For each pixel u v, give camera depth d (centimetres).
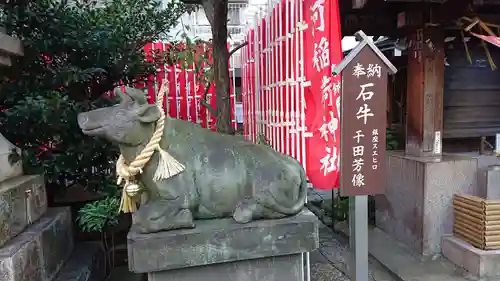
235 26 714
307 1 313
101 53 362
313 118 320
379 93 207
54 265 299
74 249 362
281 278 231
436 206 390
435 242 392
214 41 342
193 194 221
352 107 206
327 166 315
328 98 306
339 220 498
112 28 363
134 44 400
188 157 224
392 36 462
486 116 470
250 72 534
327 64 300
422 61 398
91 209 315
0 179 272
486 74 464
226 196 227
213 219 234
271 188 225
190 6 442
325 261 397
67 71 329
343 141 207
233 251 217
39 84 338
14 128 324
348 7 407
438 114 407
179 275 217
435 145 409
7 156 285
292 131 354
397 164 436
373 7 407
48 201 379
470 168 396
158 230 212
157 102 218
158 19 426
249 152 237
